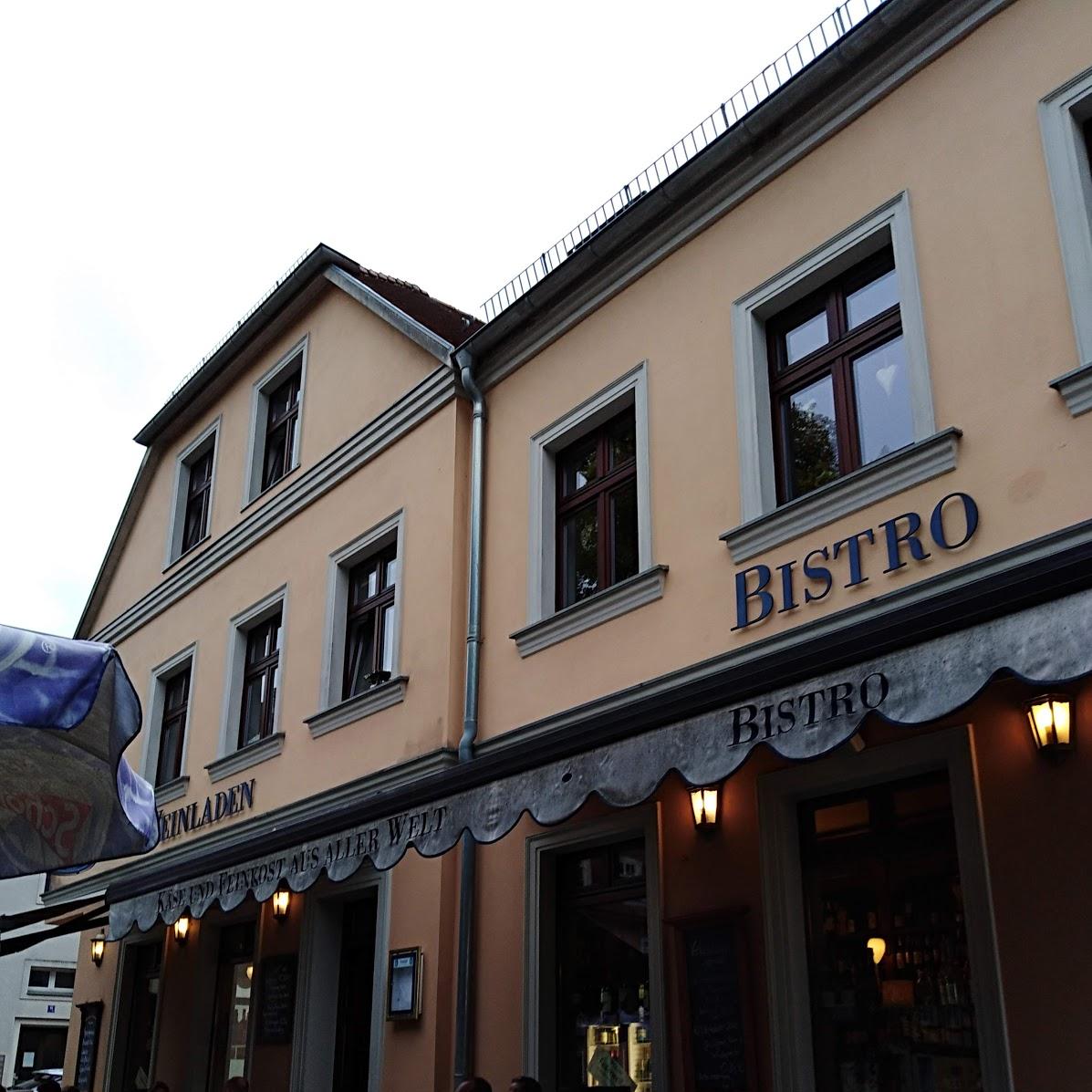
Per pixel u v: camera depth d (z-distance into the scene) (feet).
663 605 27.78
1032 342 21.57
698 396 28.60
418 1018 30.76
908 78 25.50
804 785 23.52
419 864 32.55
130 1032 49.65
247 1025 41.29
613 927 27.81
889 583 22.62
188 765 48.14
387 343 41.75
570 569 32.42
